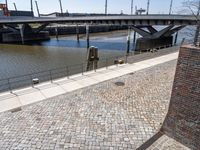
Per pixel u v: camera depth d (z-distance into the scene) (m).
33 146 7.01
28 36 62.44
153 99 10.88
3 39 59.66
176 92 6.99
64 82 13.76
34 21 55.53
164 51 24.73
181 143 7.19
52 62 31.31
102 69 17.22
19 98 11.03
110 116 9.06
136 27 47.84
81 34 85.88
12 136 7.55
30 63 30.73
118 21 48.38
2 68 27.66
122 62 19.39
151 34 45.78
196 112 6.48
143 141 7.34
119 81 14.01
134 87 12.76
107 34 86.06
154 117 8.98
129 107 9.95
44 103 10.45
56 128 8.10
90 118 8.89
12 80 21.70
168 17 40.56
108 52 39.69
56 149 6.89
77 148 6.95
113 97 11.16
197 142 6.65
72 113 9.34
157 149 6.91
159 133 7.81
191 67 6.32
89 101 10.66
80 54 38.28
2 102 10.51
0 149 6.85
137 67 17.84
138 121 8.66
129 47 45.06
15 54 39.25
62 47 48.31
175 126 7.27
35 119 8.79
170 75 15.30
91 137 7.54
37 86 12.95
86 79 14.41
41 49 45.59
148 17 42.62
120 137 7.56
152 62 19.83
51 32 79.00
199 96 6.29
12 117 8.98
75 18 51.12
